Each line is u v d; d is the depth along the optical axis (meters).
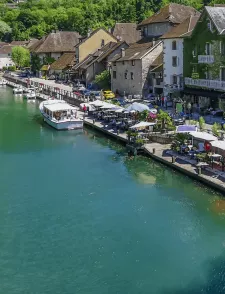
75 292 24.88
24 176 43.09
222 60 59.56
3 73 159.00
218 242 29.62
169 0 163.88
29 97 98.81
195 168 40.28
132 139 50.91
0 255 28.39
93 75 100.75
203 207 34.59
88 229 31.64
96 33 113.06
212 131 46.22
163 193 37.56
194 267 26.91
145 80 79.25
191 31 66.56
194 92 64.06
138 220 32.84
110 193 38.09
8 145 55.41
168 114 54.66
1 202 36.69
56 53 137.25
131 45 96.12
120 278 25.98
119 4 187.12
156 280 25.78
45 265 27.34
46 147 53.97
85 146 53.97
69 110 66.31
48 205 35.91
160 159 44.22
